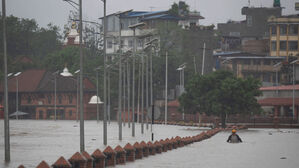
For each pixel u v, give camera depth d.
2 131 148.12
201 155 70.62
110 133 136.88
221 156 69.62
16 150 75.50
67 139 106.62
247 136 132.38
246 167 56.09
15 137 114.94
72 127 184.50
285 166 57.69
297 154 75.06
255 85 186.50
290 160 65.06
